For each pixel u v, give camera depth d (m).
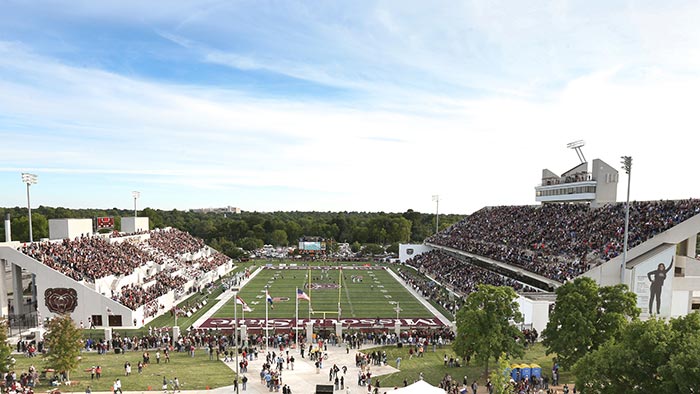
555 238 68.56
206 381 35.50
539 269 58.69
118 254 65.81
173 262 79.38
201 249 100.06
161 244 87.25
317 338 46.81
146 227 96.25
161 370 37.81
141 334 49.69
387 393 25.58
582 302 34.31
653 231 52.16
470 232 98.38
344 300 69.81
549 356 41.75
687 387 20.28
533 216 84.69
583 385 25.12
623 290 35.00
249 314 60.34
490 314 35.91
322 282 86.62
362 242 166.00
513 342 35.81
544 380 34.31
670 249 49.41
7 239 54.75
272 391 33.84
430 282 82.69
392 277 93.75
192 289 75.81
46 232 114.19
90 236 70.06
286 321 56.59
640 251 50.88
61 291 51.88
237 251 124.56
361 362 39.38
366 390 33.88
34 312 57.69
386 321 56.94
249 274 94.56
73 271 53.69
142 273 65.56
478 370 38.38
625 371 23.27
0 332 32.81
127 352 43.69
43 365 38.12
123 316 52.41
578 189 73.06
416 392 24.95
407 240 165.38
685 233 50.72
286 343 45.78
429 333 48.28
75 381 34.81
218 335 47.56
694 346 21.22
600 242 57.97
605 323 33.44
